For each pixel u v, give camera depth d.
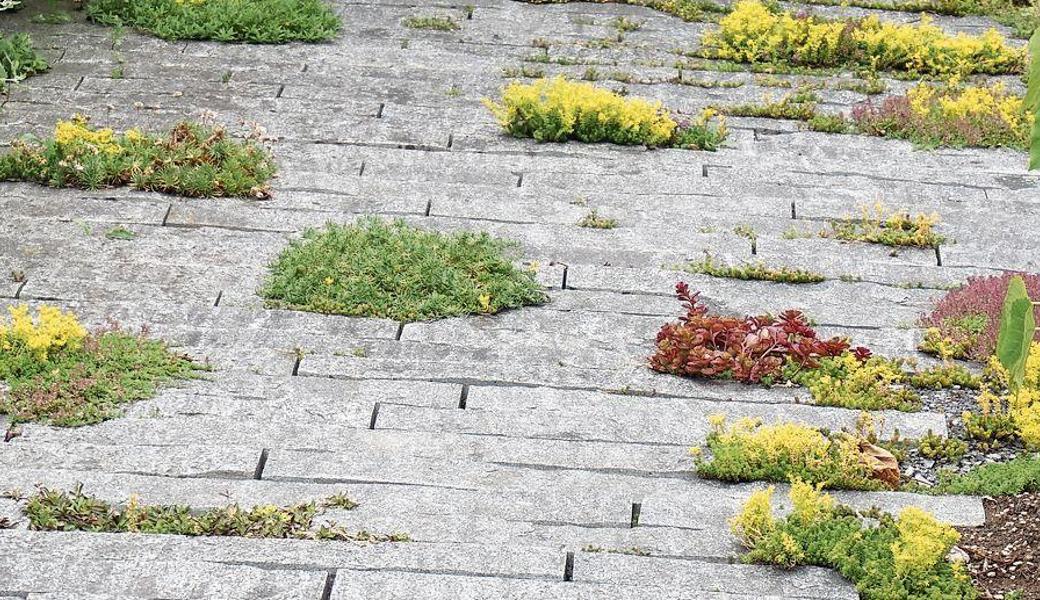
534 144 11.01
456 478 6.79
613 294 8.85
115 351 7.70
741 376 7.86
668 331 8.14
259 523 6.32
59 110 11.09
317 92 11.69
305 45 12.66
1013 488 6.79
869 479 6.88
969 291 8.71
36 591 5.78
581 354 8.10
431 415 7.34
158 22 12.62
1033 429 7.04
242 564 5.99
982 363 8.14
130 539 6.14
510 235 9.54
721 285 9.01
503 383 7.75
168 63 12.09
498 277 8.82
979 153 11.15
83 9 13.16
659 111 11.50
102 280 8.71
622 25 13.41
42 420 7.12
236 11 12.80
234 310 8.43
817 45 12.73
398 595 5.79
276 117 11.18
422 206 9.90
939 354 8.21
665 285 8.98
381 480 6.75
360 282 8.71
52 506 6.35
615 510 6.58
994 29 13.13
